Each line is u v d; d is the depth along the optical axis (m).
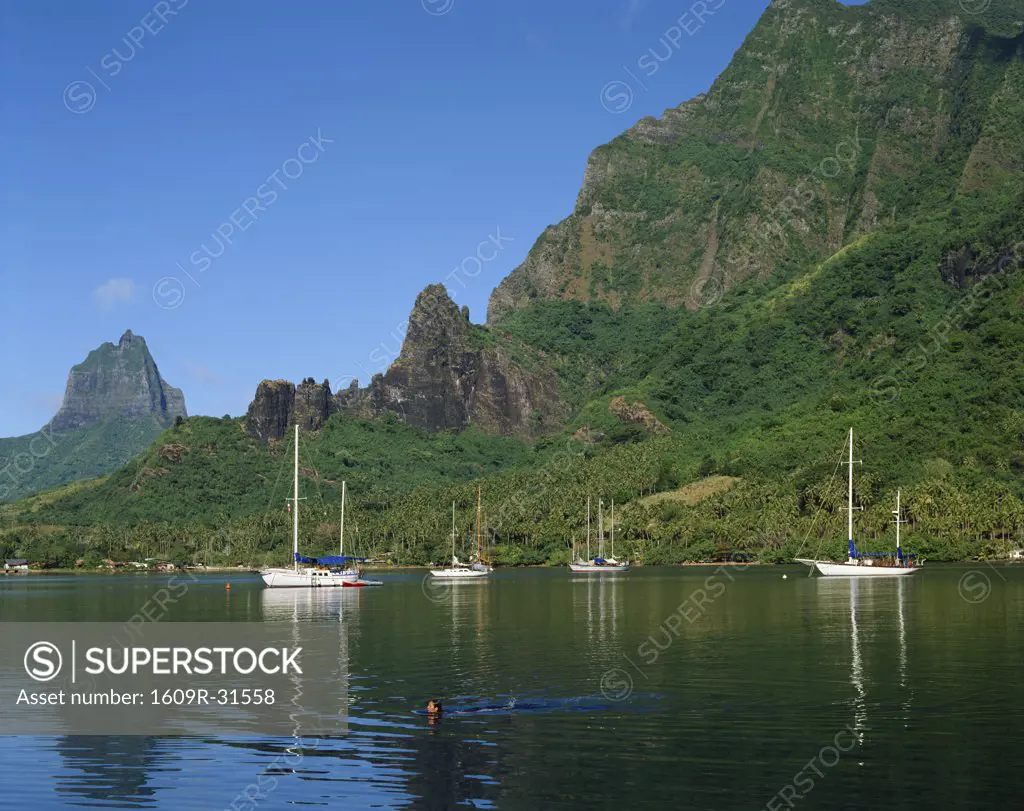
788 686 52.59
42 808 34.69
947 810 32.44
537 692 51.78
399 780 36.66
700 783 35.50
